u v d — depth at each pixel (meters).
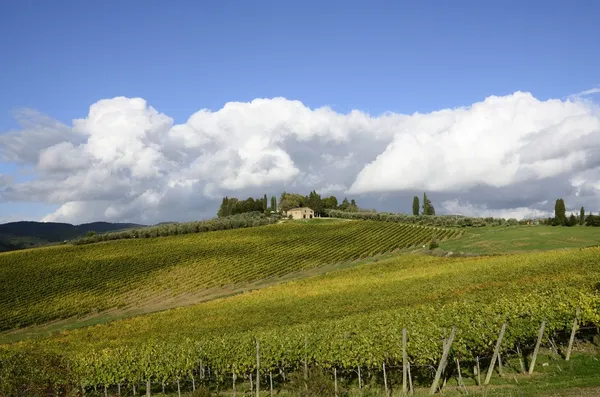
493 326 21.80
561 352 21.75
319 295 53.25
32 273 84.38
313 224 129.88
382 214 153.38
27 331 58.47
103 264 89.38
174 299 69.62
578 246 73.81
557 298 26.03
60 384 22.39
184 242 109.50
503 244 82.00
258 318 44.56
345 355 23.14
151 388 30.73
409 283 51.59
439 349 20.83
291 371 25.67
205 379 28.92
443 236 105.50
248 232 119.94
